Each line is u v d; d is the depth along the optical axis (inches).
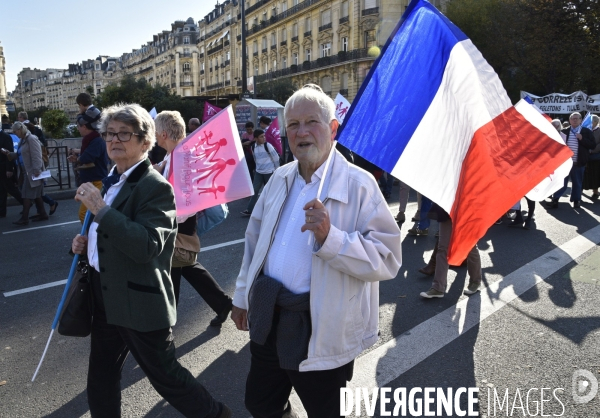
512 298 183.3
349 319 76.9
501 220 330.0
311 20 1830.7
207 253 251.6
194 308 176.7
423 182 102.6
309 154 76.4
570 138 375.2
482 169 106.1
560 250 251.0
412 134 101.9
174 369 91.4
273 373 84.4
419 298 185.2
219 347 146.0
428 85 102.0
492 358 136.9
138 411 113.7
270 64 2188.7
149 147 93.2
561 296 184.7
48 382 127.5
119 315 86.0
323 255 71.3
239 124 762.8
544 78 1145.4
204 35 3164.4
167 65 3956.7
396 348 143.3
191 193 139.7
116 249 85.3
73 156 395.9
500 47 1126.4
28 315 173.6
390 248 77.4
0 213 361.7
